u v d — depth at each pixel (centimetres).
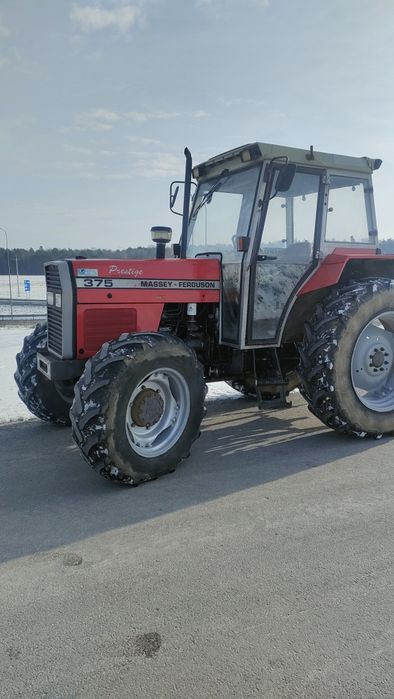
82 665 181
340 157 446
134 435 343
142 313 390
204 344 441
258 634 195
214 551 254
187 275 410
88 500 315
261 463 375
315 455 391
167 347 344
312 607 210
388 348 450
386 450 402
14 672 178
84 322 368
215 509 299
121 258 409
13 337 1156
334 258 437
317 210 443
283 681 173
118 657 185
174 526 280
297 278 441
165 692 169
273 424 480
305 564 241
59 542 265
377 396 446
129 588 225
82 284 366
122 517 292
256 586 225
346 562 243
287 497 314
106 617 206
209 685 172
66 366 370
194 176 482
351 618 204
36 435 450
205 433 453
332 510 296
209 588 224
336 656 184
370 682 172
